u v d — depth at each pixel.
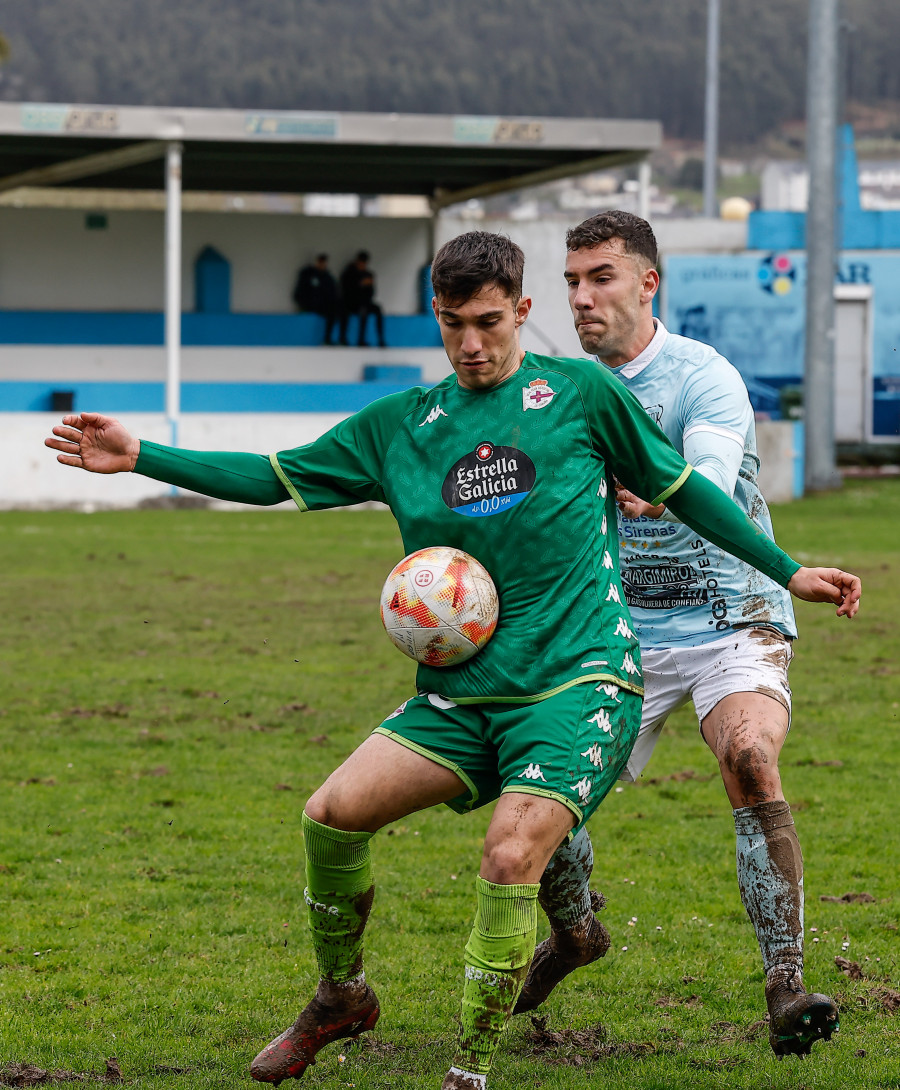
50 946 14.84
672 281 95.25
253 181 104.12
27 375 96.88
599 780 10.15
